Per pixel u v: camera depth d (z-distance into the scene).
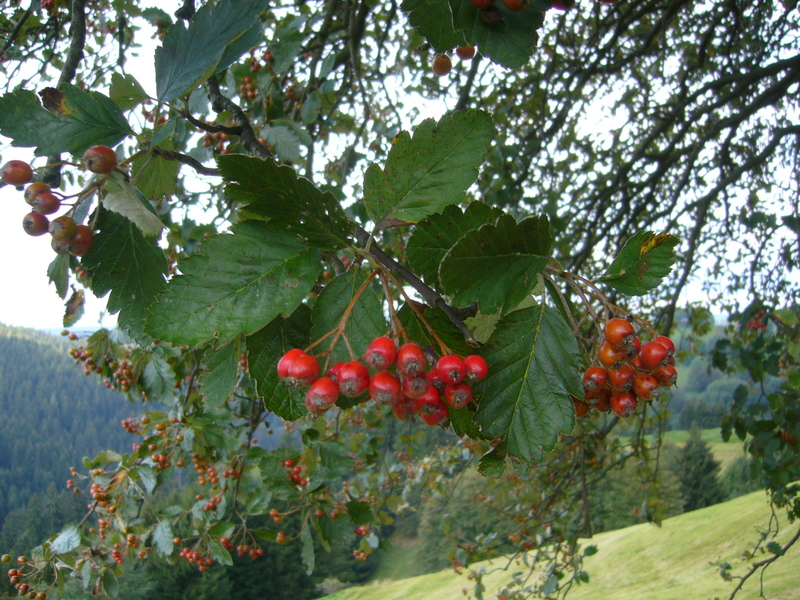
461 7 1.09
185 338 0.88
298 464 3.39
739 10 5.77
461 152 1.08
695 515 14.17
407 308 1.12
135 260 1.19
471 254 0.93
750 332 5.72
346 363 0.95
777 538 10.14
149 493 3.01
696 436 20.12
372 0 4.18
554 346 1.03
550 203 4.22
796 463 4.26
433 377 1.04
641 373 1.11
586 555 4.85
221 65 1.27
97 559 2.98
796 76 4.92
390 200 1.10
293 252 0.96
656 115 6.74
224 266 0.93
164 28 3.20
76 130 1.17
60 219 1.10
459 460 6.98
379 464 5.16
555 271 1.06
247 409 3.88
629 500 12.12
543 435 1.00
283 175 0.90
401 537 24.05
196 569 11.62
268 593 14.93
